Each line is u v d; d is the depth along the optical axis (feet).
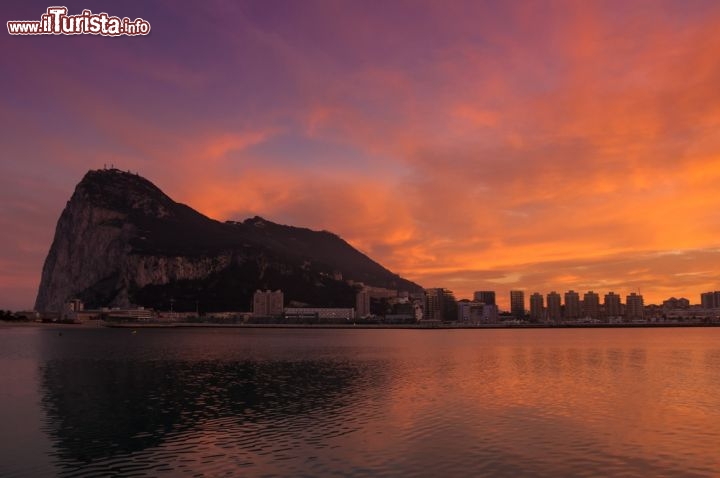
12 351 518.37
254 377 309.22
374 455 137.28
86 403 217.56
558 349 588.50
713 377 304.71
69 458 136.67
